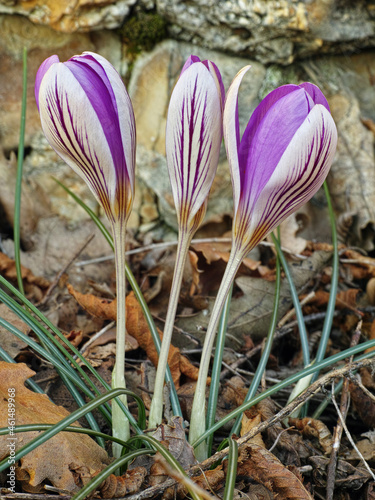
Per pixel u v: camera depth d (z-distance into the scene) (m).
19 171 0.25
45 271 0.33
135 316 0.26
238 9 0.33
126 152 0.19
